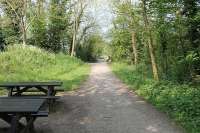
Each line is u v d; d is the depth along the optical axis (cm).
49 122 882
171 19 1469
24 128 701
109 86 1725
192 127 786
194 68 1505
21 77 1922
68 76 2198
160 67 1733
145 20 1566
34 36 4459
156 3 1452
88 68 3319
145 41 2059
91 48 6738
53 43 4809
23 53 2747
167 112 982
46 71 2391
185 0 1413
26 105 679
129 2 1733
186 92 1139
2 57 2470
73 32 5191
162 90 1256
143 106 1118
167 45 1686
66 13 4931
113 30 3691
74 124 862
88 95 1384
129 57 3619
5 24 3962
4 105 680
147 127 826
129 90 1555
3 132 766
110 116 959
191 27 1468
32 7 3931
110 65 4103
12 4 3522
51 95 1105
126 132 780
